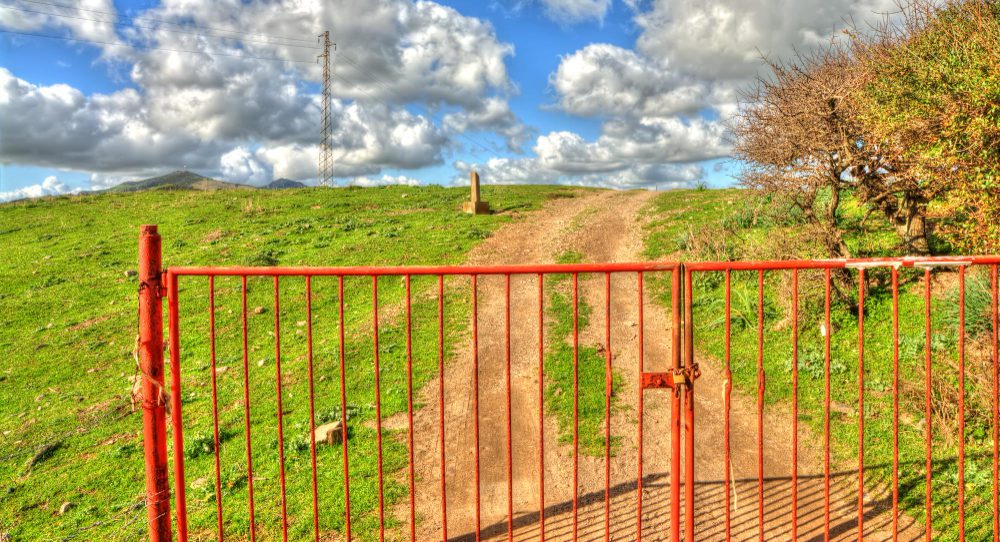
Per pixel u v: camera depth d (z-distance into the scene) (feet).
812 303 34.65
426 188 123.65
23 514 20.72
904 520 15.52
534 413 25.75
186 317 48.19
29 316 51.13
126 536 18.02
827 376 12.20
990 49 23.57
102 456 25.40
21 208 100.12
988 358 23.95
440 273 11.16
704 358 31.86
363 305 48.01
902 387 24.34
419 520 17.25
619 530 15.88
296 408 28.19
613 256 57.41
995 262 10.48
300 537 16.58
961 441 11.37
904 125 27.43
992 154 25.02
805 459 19.93
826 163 32.63
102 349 42.68
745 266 10.71
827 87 31.58
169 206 100.01
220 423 27.14
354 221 81.20
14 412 32.53
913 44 28.66
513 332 38.65
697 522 16.06
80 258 69.31
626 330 37.76
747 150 35.55
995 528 11.27
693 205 75.77
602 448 21.72
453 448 22.56
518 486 19.21
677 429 10.80
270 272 11.45
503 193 111.65
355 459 21.72
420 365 33.01
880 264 10.75
